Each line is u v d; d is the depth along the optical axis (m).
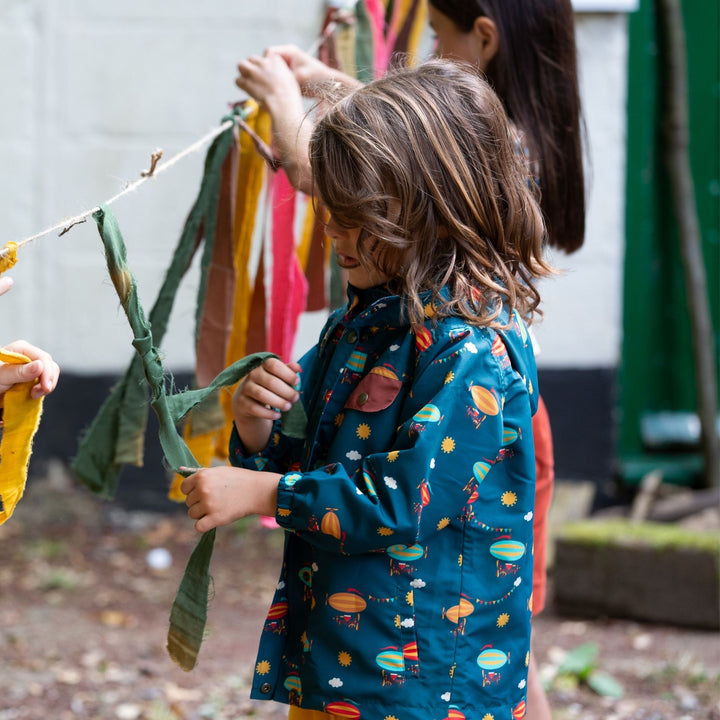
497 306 2.10
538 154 2.87
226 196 2.84
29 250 7.02
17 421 2.12
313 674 2.05
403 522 1.93
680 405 7.61
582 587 5.61
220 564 6.55
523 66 2.89
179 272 2.75
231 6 6.92
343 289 3.01
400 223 2.06
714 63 7.45
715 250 7.55
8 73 6.91
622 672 4.67
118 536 6.94
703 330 7.16
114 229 2.06
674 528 5.71
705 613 5.31
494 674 2.06
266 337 3.03
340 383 2.20
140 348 2.08
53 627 5.24
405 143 2.07
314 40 6.94
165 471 7.30
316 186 2.20
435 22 3.02
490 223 2.15
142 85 6.95
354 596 2.03
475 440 2.00
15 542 6.67
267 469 2.38
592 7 6.94
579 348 7.21
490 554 2.08
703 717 4.13
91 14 6.91
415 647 2.01
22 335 7.06
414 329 2.06
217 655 4.90
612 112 7.06
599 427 7.26
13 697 4.24
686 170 7.17
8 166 6.96
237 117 2.82
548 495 2.77
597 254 7.16
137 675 4.58
